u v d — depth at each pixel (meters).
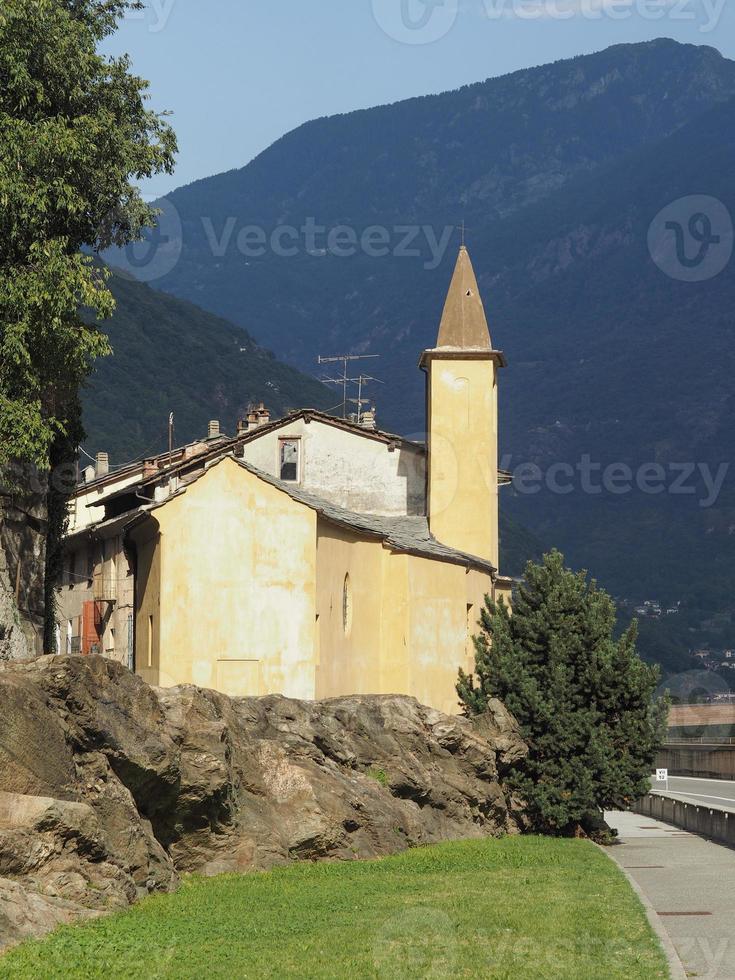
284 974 25.58
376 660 72.25
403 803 50.69
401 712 55.06
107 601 73.88
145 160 55.22
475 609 82.19
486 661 64.56
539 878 41.56
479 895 37.06
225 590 64.88
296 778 43.78
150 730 36.28
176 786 37.06
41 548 60.97
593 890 38.56
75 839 30.94
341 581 69.38
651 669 62.59
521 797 61.81
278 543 65.00
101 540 77.19
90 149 50.53
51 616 64.56
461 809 55.66
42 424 48.66
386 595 72.38
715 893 39.78
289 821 42.78
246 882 37.72
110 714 34.84
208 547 64.88
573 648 63.03
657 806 80.06
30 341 48.97
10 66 49.56
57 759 32.16
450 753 56.84
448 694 76.69
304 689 64.38
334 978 25.34
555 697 62.28
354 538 70.88
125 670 36.44
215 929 30.12
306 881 38.62
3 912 27.09
